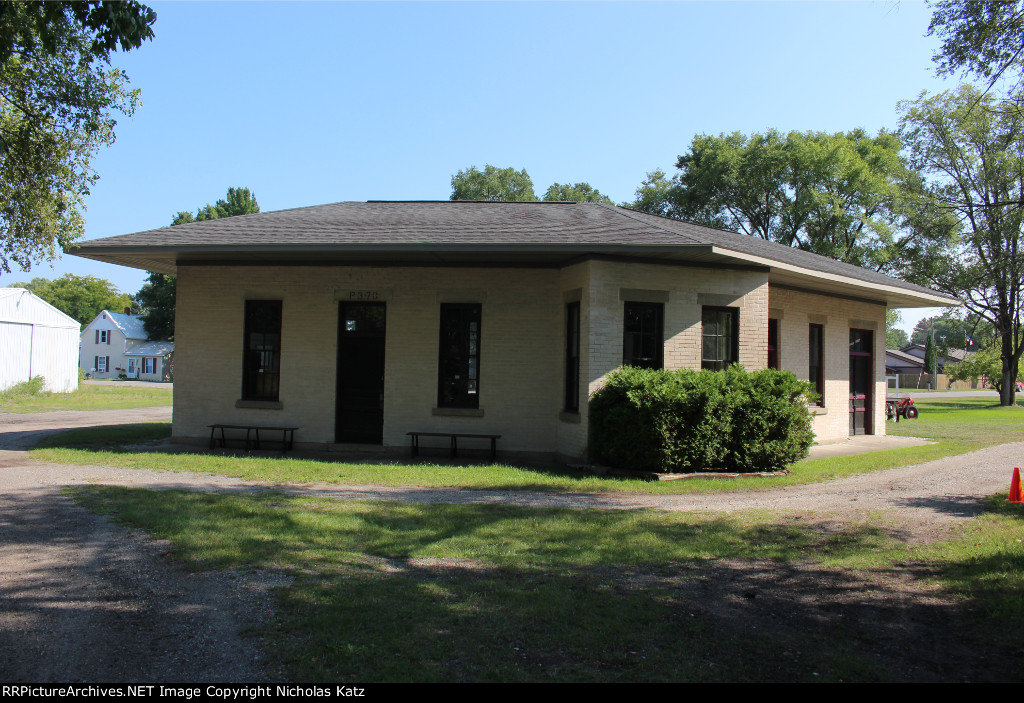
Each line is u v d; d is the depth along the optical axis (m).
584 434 12.22
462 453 13.64
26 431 17.36
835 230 40.69
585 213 14.98
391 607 5.00
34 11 8.79
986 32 9.03
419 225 13.50
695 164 45.69
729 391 11.66
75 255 13.51
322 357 14.15
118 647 4.31
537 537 7.15
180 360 14.59
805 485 10.71
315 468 11.38
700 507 8.91
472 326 13.95
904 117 36.09
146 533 6.88
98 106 18.55
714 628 4.81
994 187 31.67
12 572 5.70
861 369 19.50
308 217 14.95
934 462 13.48
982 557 6.48
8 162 18.05
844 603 5.36
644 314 12.76
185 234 13.28
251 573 5.73
